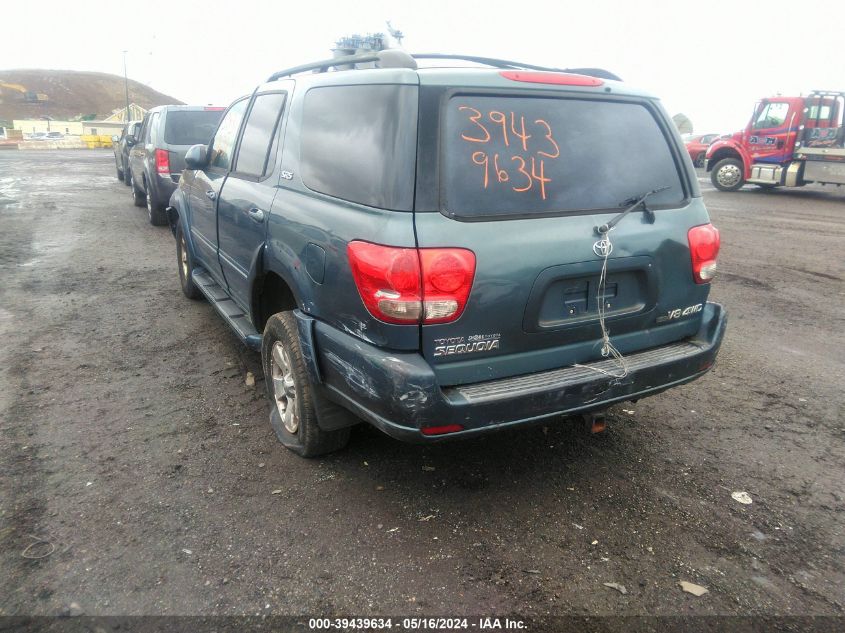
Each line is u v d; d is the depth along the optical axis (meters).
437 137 2.75
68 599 2.56
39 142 53.62
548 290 2.92
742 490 3.44
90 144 53.78
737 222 12.89
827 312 6.75
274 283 3.96
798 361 5.33
